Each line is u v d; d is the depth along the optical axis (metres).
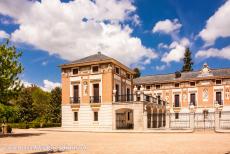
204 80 51.12
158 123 42.16
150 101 39.91
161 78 56.94
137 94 36.53
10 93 27.67
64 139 23.44
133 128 35.94
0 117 27.67
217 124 32.38
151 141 20.31
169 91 54.25
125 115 40.12
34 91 77.62
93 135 27.92
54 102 61.38
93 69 38.75
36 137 26.16
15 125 46.09
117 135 27.50
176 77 54.81
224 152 13.93
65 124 39.72
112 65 37.81
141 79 59.28
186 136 24.56
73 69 40.25
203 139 21.14
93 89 38.50
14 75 27.97
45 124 50.19
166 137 23.92
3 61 27.12
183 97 52.75
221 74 50.16
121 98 37.81
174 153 13.77
